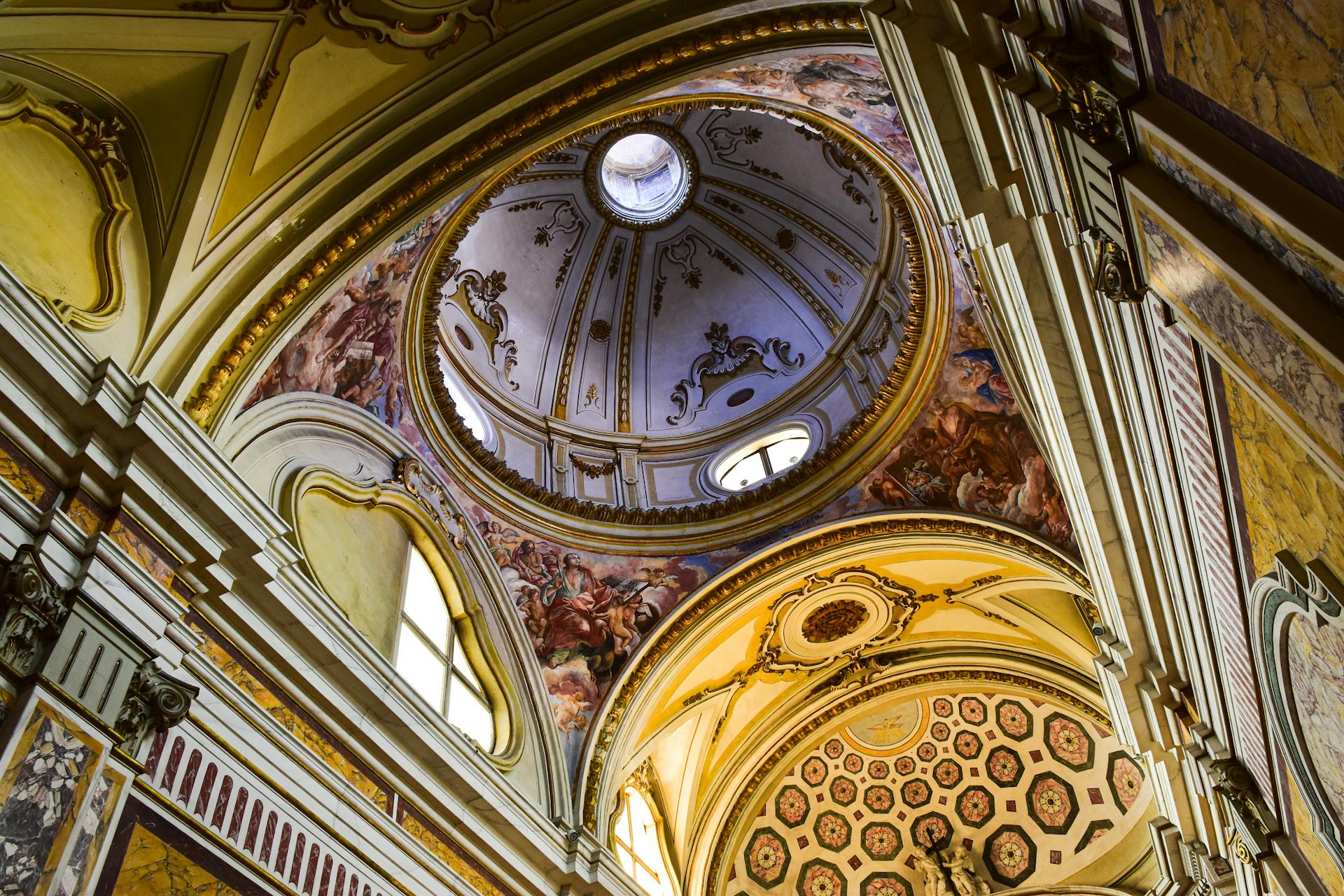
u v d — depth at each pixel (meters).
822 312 16.88
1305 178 3.18
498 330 16.47
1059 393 8.13
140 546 7.96
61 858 6.35
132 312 8.86
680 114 16.98
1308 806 7.34
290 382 10.68
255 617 8.80
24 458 7.53
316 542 10.66
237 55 9.00
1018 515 13.83
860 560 14.94
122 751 7.05
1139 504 8.05
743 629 15.40
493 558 13.66
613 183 18.06
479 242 16.28
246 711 8.41
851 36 9.20
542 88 9.87
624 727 13.95
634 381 17.58
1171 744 10.88
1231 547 6.15
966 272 9.98
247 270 9.64
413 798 10.08
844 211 16.34
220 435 9.35
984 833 20.02
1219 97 3.51
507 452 15.26
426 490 12.84
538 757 12.88
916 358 14.07
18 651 6.73
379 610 11.26
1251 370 4.15
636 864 14.84
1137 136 4.27
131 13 8.38
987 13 5.45
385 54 9.45
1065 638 16.03
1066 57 4.55
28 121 8.58
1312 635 5.12
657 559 14.85
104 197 8.98
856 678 17.44
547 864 11.75
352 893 8.79
